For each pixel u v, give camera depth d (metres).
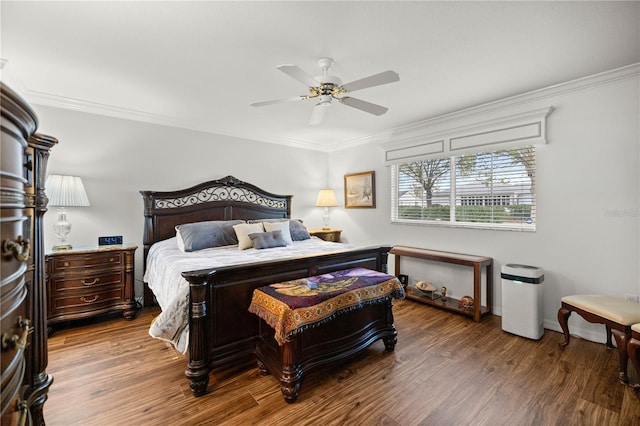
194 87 2.76
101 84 2.69
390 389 1.93
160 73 2.46
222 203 4.08
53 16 1.70
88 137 3.23
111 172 3.38
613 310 2.06
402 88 2.78
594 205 2.59
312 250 3.17
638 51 2.11
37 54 2.14
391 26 1.81
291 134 4.59
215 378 2.05
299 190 5.12
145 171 3.60
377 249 3.01
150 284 3.07
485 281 3.33
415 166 4.14
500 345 2.54
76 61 2.25
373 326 2.41
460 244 3.58
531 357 2.32
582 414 1.68
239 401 1.81
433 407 1.75
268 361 2.01
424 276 4.00
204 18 1.73
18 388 0.84
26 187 1.23
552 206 2.82
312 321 1.86
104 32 1.87
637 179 2.38
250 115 3.62
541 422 1.62
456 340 2.64
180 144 3.86
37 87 2.76
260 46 2.03
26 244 0.87
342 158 5.20
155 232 3.55
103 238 3.21
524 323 2.67
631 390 1.89
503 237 3.19
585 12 1.68
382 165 4.52
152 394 1.87
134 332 2.79
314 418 1.67
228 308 2.07
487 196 3.36
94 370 2.13
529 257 2.99
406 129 4.09
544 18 1.74
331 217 5.42
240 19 1.74
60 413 1.68
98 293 2.95
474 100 3.09
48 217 3.04
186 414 1.69
